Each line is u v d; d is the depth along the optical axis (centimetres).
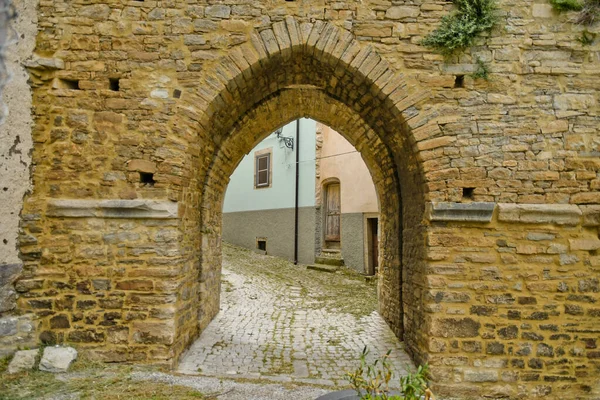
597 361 387
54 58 402
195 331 532
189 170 423
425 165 402
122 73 405
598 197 396
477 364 387
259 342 552
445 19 409
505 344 388
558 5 411
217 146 562
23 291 385
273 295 851
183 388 350
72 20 405
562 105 406
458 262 395
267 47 408
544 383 385
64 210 392
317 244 1127
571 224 395
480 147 402
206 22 410
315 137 1149
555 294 391
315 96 601
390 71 408
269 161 1288
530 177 399
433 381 385
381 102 438
